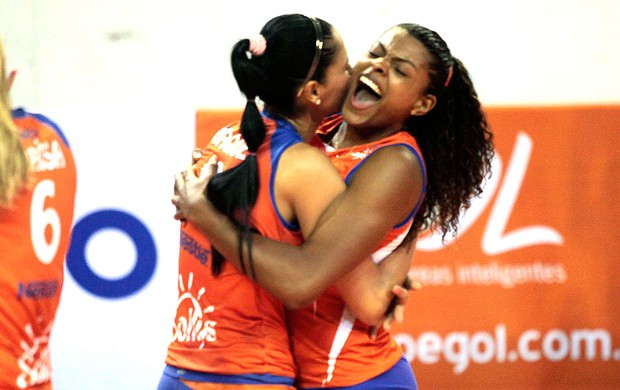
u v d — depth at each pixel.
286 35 6.40
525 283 11.98
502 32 14.95
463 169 7.58
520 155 12.07
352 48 14.77
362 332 6.96
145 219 11.59
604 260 12.04
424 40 6.95
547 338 11.97
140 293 11.58
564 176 12.07
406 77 6.86
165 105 14.74
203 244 6.60
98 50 14.68
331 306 6.86
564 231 12.05
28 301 6.48
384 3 14.79
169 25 14.72
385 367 7.03
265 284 6.22
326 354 6.86
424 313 11.88
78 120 11.56
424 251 11.91
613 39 14.99
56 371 11.43
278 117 6.63
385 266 7.03
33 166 6.58
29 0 14.54
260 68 6.39
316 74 6.54
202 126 11.71
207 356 6.50
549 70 15.02
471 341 11.91
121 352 11.53
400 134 6.91
